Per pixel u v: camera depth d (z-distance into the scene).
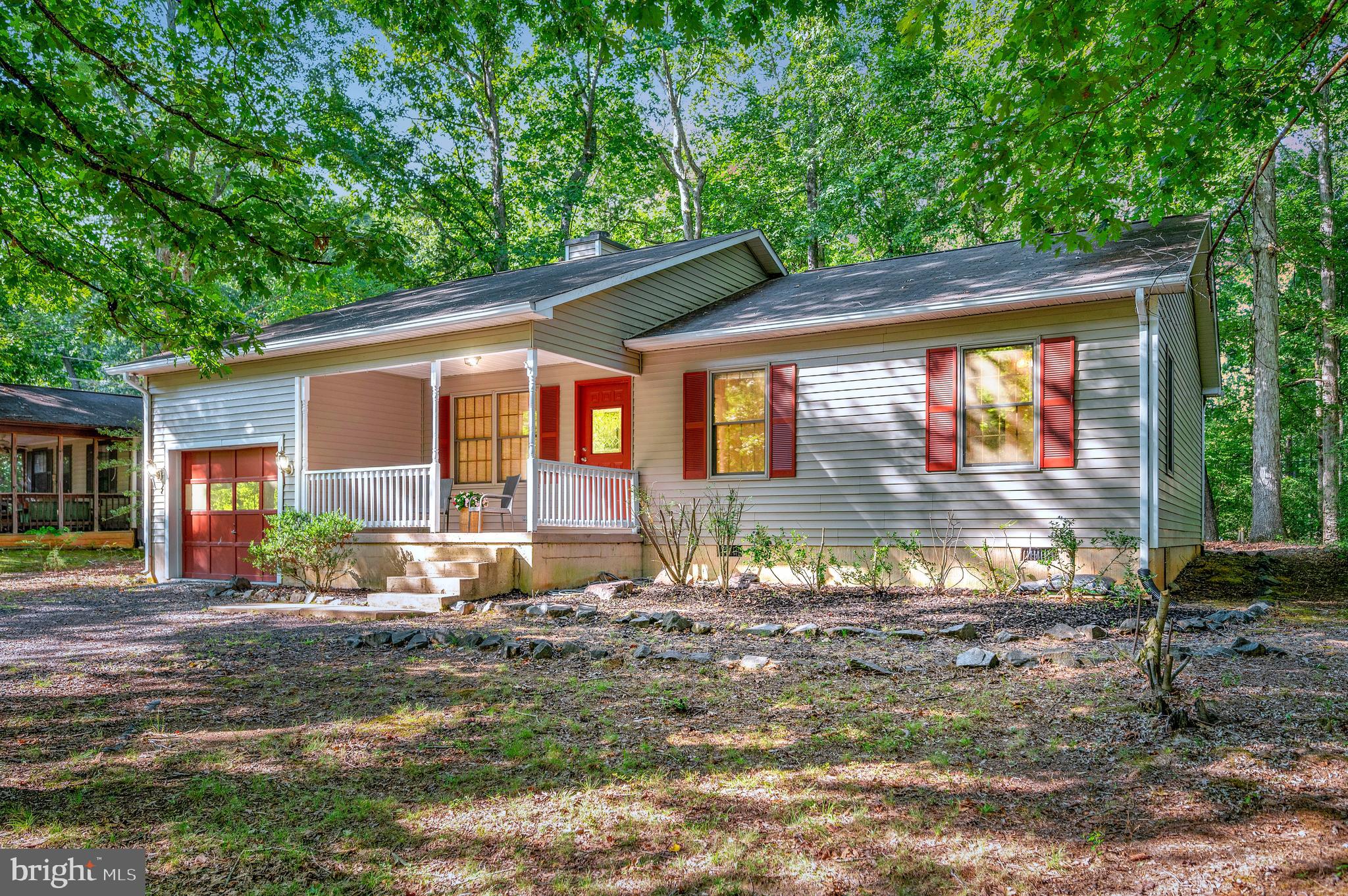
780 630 8.20
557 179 26.27
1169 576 10.92
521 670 6.79
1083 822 3.68
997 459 10.64
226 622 9.53
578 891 3.22
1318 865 3.21
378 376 14.70
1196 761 4.21
